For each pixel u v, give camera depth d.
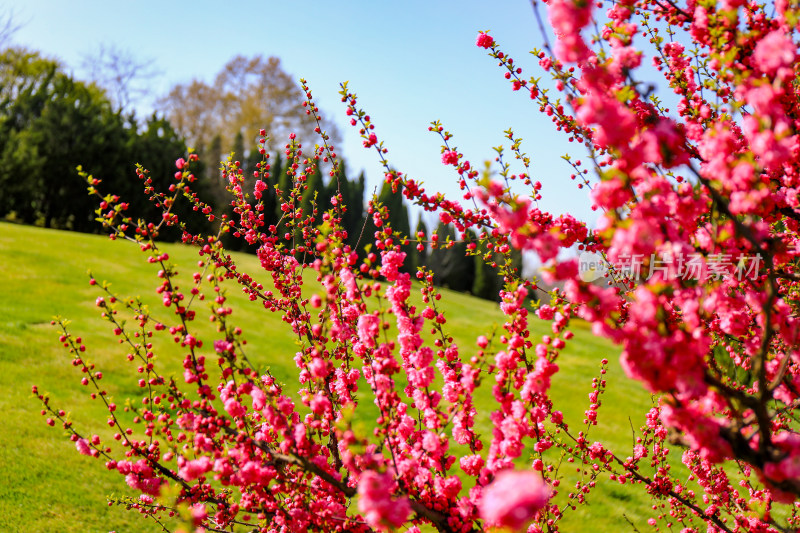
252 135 34.59
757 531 3.28
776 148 1.76
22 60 29.39
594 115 1.64
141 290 15.04
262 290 4.15
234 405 2.39
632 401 11.73
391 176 3.06
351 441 1.89
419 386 2.51
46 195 26.56
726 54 1.96
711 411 2.01
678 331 1.70
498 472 2.19
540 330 14.78
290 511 2.60
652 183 1.80
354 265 2.77
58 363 9.52
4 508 5.67
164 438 2.66
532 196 3.52
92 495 6.15
